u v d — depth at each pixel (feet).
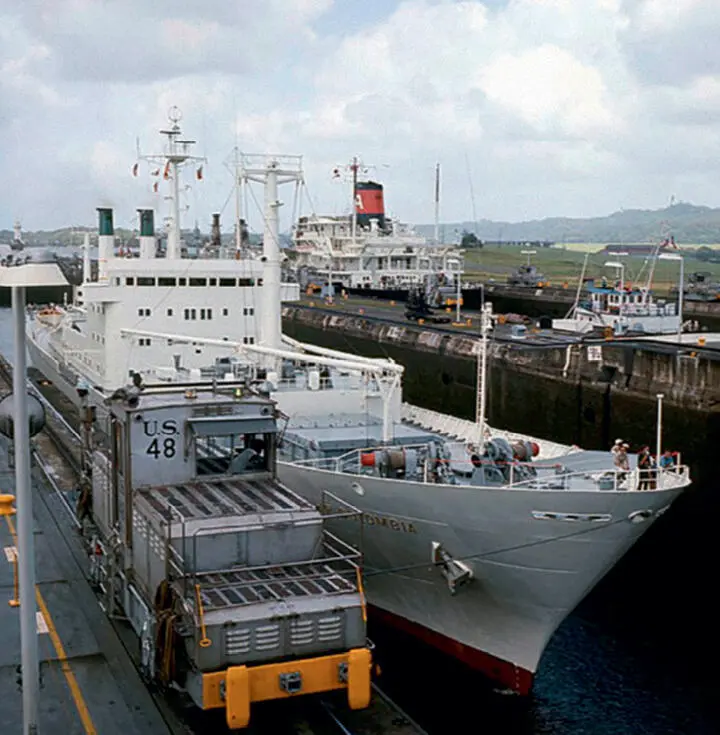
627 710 64.03
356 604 50.26
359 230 373.40
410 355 236.02
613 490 60.85
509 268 547.08
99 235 155.94
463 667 70.64
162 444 59.98
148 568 55.31
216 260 122.83
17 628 60.59
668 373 159.63
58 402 147.54
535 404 189.37
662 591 88.53
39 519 83.97
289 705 53.47
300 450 79.41
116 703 51.65
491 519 63.16
